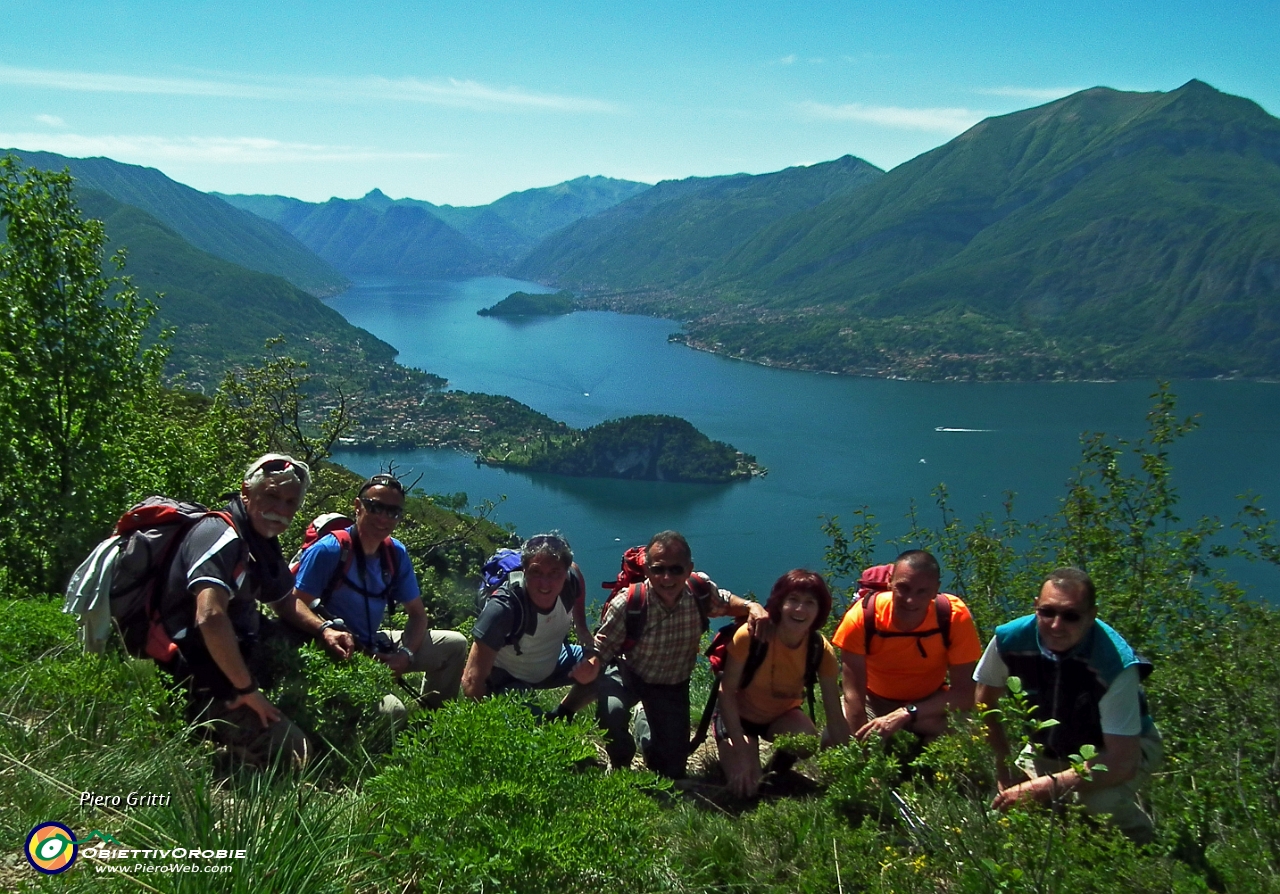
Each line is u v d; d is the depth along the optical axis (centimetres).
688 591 523
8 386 969
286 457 437
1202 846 389
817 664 519
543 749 332
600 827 308
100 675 377
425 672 555
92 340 1025
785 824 395
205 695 404
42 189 999
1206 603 742
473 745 330
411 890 301
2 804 296
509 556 530
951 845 353
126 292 1063
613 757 519
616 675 538
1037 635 434
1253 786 409
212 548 400
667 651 521
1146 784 437
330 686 423
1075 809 354
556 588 498
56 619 447
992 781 426
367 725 431
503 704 359
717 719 536
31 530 871
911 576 490
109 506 967
